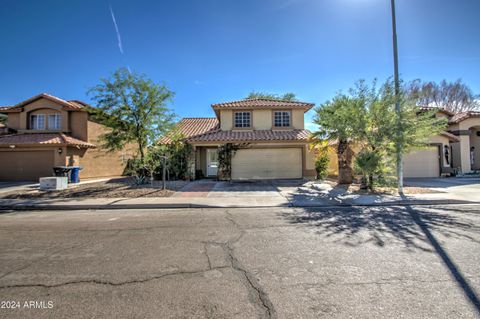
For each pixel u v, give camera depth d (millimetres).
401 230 6023
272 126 19297
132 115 13648
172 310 2891
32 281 3602
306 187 14070
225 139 17594
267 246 4953
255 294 3217
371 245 4961
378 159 11852
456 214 7789
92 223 7000
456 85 33344
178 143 18203
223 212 8422
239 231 6047
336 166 21453
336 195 11289
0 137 18812
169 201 10062
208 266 4051
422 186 13883
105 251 4762
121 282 3553
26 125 19891
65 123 19891
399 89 11359
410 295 3158
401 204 9609
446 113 21156
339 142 14836
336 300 3061
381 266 4000
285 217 7543
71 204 9562
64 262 4258
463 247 4816
